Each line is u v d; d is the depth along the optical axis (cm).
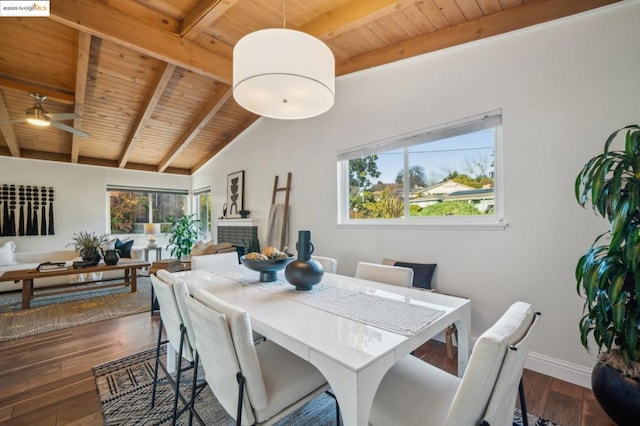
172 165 696
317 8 261
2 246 473
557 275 207
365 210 335
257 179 495
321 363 101
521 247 221
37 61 322
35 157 541
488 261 237
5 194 523
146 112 409
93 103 408
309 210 393
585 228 197
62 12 243
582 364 198
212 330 112
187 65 314
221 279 211
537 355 215
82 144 531
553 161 208
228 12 275
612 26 188
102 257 493
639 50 180
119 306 381
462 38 249
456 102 255
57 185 569
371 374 95
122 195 655
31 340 281
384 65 304
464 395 84
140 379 214
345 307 146
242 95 179
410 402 113
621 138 185
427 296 166
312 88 171
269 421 115
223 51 334
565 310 204
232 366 109
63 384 208
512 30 224
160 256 672
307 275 172
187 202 739
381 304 151
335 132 358
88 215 599
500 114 231
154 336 291
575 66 200
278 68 152
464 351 152
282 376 129
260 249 478
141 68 354
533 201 216
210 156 635
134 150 582
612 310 143
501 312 230
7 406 184
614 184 144
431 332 125
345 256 344
